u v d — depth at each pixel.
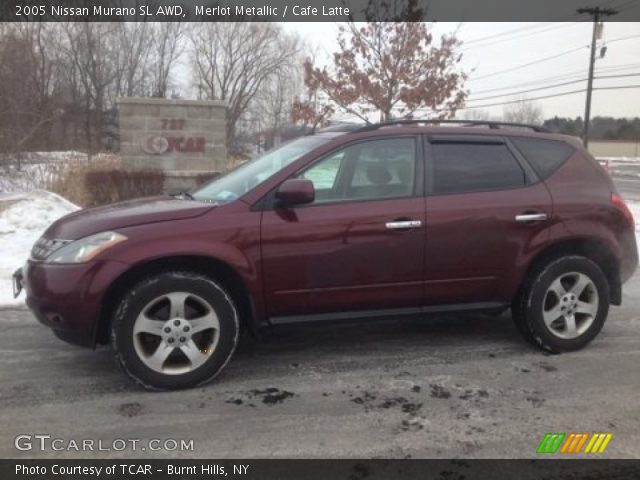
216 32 48.44
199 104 13.39
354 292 4.23
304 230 4.05
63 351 4.69
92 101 39.31
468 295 4.49
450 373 4.28
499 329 5.30
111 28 38.47
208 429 3.44
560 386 4.06
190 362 3.96
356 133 4.37
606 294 4.72
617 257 4.78
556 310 4.64
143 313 3.82
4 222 8.88
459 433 3.40
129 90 41.97
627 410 3.70
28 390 3.96
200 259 3.94
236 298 4.18
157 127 13.27
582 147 4.93
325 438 3.34
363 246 4.17
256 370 4.32
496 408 3.72
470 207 4.38
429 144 4.49
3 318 5.49
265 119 51.16
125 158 13.23
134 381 3.90
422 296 4.38
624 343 4.95
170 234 3.84
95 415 3.60
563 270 4.59
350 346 4.84
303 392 3.95
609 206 4.74
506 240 4.46
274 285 4.06
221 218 3.96
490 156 4.61
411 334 5.14
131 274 3.86
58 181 12.40
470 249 4.39
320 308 4.21
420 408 3.72
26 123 14.74
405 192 4.33
